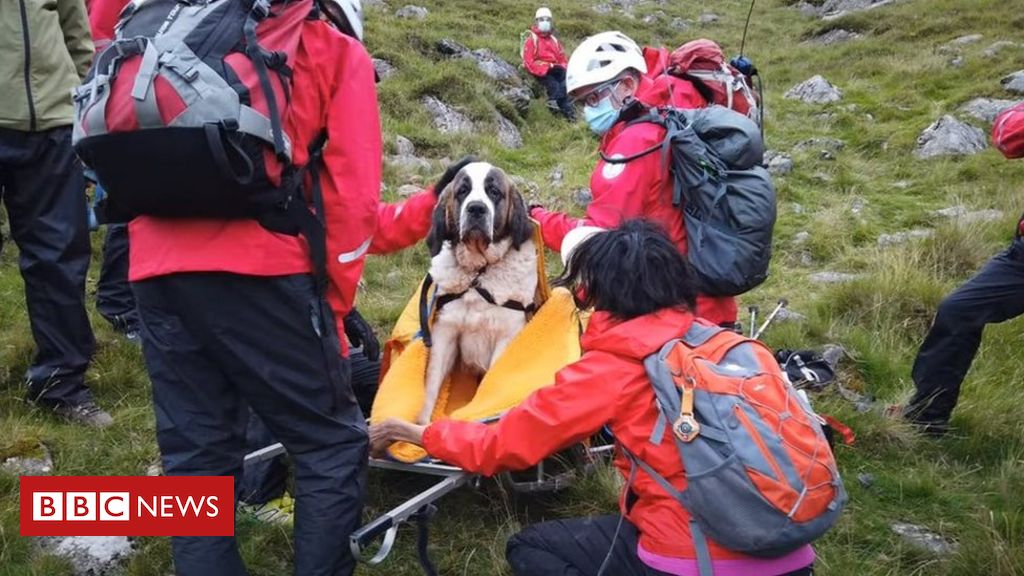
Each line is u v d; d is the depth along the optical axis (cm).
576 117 1338
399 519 300
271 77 246
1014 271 417
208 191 242
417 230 420
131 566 328
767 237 370
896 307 588
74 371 421
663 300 264
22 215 403
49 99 387
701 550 246
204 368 274
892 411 464
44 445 399
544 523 299
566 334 384
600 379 261
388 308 589
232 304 260
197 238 255
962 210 818
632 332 261
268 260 258
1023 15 1664
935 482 408
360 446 288
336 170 268
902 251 688
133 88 231
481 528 365
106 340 503
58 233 403
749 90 437
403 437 303
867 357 525
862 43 1673
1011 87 1198
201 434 276
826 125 1177
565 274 292
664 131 380
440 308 405
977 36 1571
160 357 273
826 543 362
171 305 267
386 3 1762
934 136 1041
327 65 265
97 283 580
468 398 427
